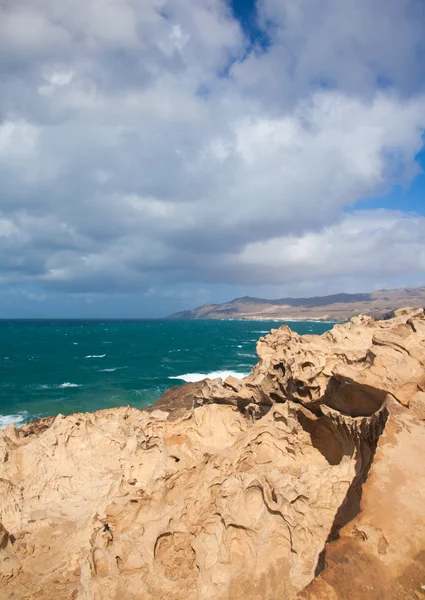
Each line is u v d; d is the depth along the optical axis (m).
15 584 11.88
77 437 19.19
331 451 14.30
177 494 13.11
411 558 6.24
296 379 14.91
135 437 18.31
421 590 5.75
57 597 10.98
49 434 19.16
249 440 14.73
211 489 13.21
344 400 12.77
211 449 15.09
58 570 12.18
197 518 12.30
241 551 10.50
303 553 9.49
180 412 36.06
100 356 92.31
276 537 10.23
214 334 189.62
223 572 10.04
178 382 59.19
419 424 9.01
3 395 50.66
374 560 6.23
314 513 10.05
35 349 107.44
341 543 6.59
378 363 11.45
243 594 9.42
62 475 17.53
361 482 9.53
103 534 11.38
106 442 19.25
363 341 16.66
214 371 69.31
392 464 8.04
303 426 15.09
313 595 5.78
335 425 13.21
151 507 12.70
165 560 11.41
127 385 56.88
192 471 13.72
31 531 14.66
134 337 163.50
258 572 9.77
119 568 10.68
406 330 12.11
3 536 13.10
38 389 54.09
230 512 11.15
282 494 10.51
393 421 9.12
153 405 43.94
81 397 50.00
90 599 10.09
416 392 10.25
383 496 7.37
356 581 5.93
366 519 6.97
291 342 18.39
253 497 11.36
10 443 19.42
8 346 114.75
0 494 15.79
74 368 72.56
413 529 6.70
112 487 14.87
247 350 108.19
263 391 19.16
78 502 16.48
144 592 10.15
